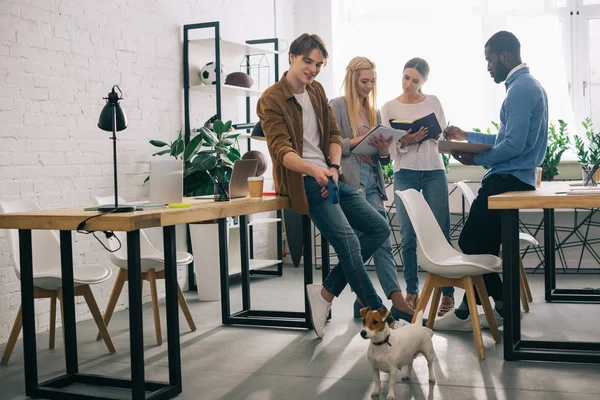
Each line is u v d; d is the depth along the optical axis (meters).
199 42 5.39
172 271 2.80
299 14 7.16
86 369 3.23
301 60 3.38
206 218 2.93
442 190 4.15
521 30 6.47
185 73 5.35
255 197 3.44
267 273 6.16
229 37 6.00
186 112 5.35
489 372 2.98
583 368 3.00
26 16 3.95
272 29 6.73
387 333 2.61
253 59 6.41
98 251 4.50
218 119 5.27
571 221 6.23
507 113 3.51
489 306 3.47
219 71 5.25
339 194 3.62
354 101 4.02
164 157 5.12
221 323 4.15
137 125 4.86
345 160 3.97
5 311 3.83
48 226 2.66
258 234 6.61
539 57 6.43
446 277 3.36
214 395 2.77
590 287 5.24
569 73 6.66
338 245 3.42
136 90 4.85
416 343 2.74
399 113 4.28
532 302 4.69
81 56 4.35
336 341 3.60
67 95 4.24
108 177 4.57
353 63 4.01
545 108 3.59
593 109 6.64
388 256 3.90
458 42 6.66
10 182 3.86
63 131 4.21
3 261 3.81
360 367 3.12
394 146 4.25
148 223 2.58
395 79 6.83
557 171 6.09
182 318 4.34
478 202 3.64
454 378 2.91
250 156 5.13
